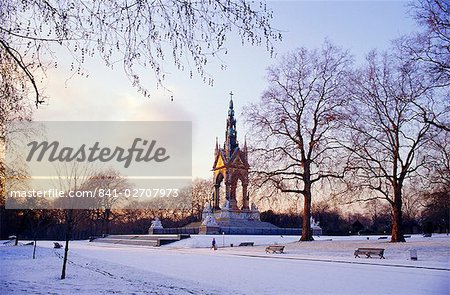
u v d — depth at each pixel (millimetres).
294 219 111625
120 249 60312
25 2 8250
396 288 19281
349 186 43688
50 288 18844
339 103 46594
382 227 116125
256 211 86125
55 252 49094
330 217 126875
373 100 44156
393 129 44125
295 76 49688
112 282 21438
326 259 37094
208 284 21031
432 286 19875
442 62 34406
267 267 30562
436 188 42281
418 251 37781
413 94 40219
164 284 20812
